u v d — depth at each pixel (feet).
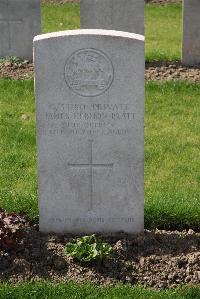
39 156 9.47
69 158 9.47
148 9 26.14
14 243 9.30
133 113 9.25
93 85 9.15
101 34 8.95
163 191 11.26
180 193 11.09
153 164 12.32
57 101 9.24
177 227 10.24
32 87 15.94
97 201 9.67
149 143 13.20
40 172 9.54
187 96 15.58
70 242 9.54
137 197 9.61
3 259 9.15
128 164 9.48
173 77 16.83
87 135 9.38
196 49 17.52
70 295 8.50
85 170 9.53
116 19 17.15
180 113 14.73
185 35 17.40
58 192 9.63
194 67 17.54
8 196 10.73
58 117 9.30
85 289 8.58
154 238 9.64
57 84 9.17
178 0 27.43
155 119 14.39
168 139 13.41
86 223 9.77
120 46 8.98
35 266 9.09
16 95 15.53
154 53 18.88
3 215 9.45
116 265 9.10
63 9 25.67
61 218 9.75
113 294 8.54
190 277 8.92
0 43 17.85
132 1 16.98
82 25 17.24
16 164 12.23
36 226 10.08
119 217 9.73
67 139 9.39
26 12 17.53
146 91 15.74
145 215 10.24
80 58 9.05
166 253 9.34
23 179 11.70
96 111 9.27
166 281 8.89
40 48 9.04
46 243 9.50
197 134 13.69
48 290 8.57
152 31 22.85
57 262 9.09
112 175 9.54
